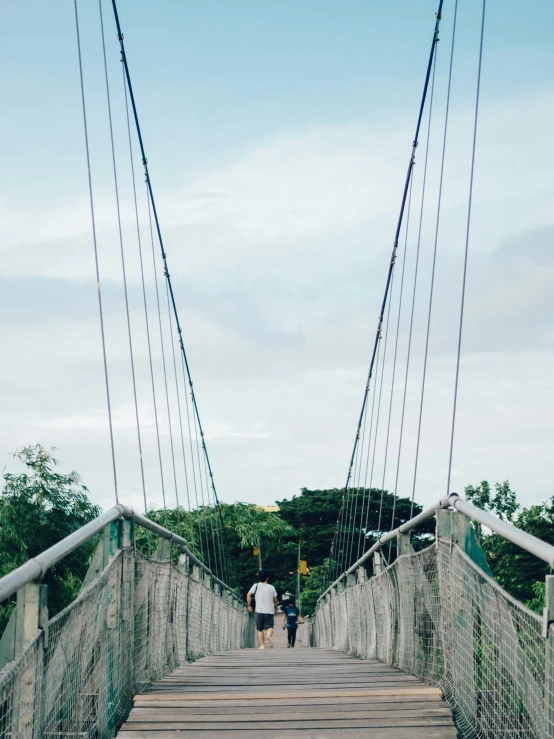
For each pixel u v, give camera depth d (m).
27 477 16.75
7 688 2.04
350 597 10.58
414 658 5.16
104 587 3.53
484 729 3.33
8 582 2.05
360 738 3.51
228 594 15.77
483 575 3.27
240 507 45.81
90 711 3.22
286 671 6.14
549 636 2.38
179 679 5.40
